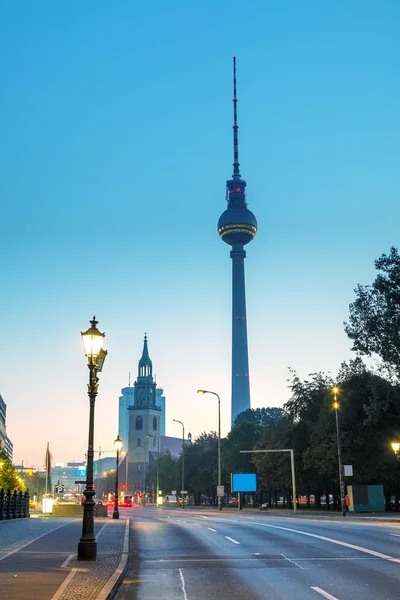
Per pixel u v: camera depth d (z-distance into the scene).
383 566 16.98
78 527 32.38
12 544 22.03
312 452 74.19
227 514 60.84
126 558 17.88
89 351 18.62
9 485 107.62
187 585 14.48
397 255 65.44
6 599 11.34
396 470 68.75
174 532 30.19
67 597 11.54
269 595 13.02
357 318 66.19
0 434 190.00
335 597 12.65
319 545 22.69
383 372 64.75
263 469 96.00
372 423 67.44
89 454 18.06
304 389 83.88
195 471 131.50
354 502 60.66
